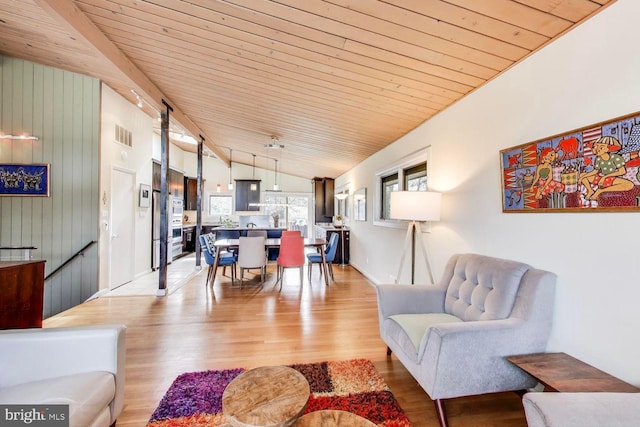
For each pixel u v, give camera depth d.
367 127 3.90
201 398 1.85
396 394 1.94
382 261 4.76
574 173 1.63
